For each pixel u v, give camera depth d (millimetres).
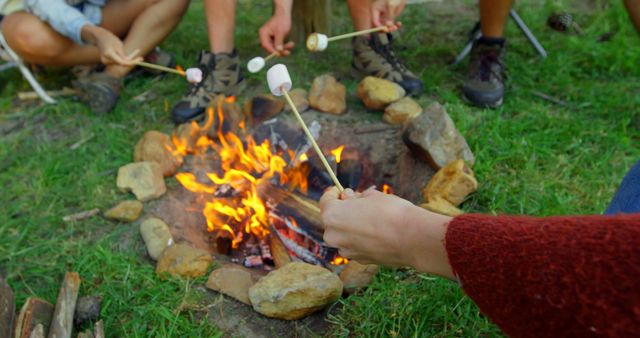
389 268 1726
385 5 2482
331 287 1605
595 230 562
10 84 3107
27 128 2701
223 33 2662
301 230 2111
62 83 3146
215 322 1631
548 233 590
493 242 623
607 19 3420
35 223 2072
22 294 1770
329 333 1569
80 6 2818
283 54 2492
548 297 556
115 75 2748
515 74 2877
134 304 1710
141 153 2334
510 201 2021
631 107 2551
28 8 2711
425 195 2014
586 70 2955
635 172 1146
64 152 2471
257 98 2545
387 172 2289
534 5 3752
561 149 2301
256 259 2014
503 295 602
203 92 2602
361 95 2580
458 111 2490
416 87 2682
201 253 1819
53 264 1888
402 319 1569
